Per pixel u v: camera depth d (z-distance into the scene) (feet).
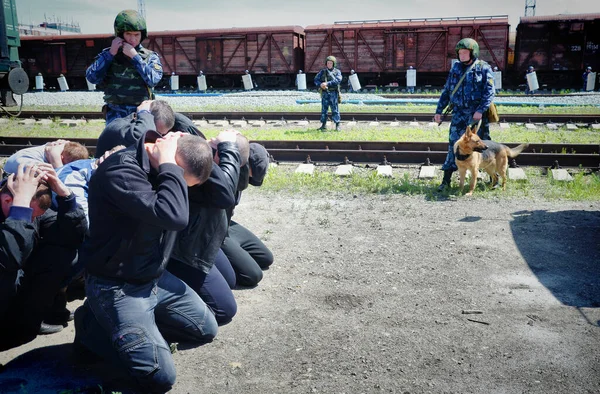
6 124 47.37
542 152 31.99
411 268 15.66
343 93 77.30
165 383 9.53
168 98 71.77
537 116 45.32
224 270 13.85
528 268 15.56
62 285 11.93
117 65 17.92
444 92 24.59
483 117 24.41
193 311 11.18
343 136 39.14
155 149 9.50
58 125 46.96
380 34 89.66
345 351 11.17
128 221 9.31
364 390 9.81
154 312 10.88
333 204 22.85
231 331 12.15
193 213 11.34
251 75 97.19
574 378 10.08
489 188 24.67
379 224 19.95
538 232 18.72
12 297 10.75
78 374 10.48
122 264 9.46
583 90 79.41
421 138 37.91
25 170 10.32
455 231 19.02
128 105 18.30
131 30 17.20
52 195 12.05
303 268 15.85
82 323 10.40
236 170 11.69
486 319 12.48
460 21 87.15
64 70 102.27
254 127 45.42
